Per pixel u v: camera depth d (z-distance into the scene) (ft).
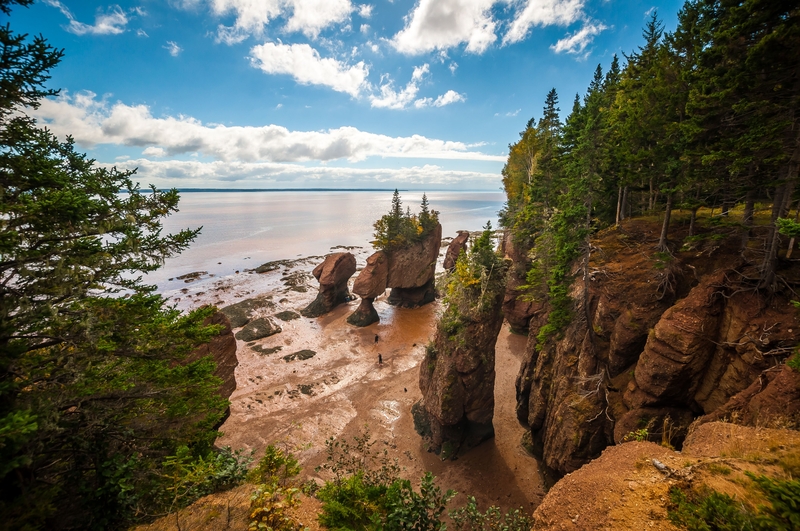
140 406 33.01
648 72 78.18
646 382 49.93
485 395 82.02
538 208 107.14
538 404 75.61
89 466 27.12
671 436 46.96
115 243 27.48
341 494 31.40
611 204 95.76
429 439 84.79
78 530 24.23
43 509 21.99
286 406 97.66
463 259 88.17
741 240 57.57
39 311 23.41
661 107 66.95
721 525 17.72
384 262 170.40
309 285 207.10
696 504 20.39
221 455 30.91
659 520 20.25
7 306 22.20
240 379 111.24
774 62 40.19
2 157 23.12
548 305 85.87
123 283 30.27
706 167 51.34
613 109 89.15
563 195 75.51
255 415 93.30
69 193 21.84
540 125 151.02
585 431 58.49
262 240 359.66
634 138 69.46
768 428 28.37
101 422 27.53
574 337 68.54
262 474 31.55
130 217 28.07
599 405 58.80
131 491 27.04
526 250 127.54
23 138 24.98
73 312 26.50
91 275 25.62
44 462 27.14
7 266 22.54
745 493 19.63
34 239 23.91
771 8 39.14
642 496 22.48
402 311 181.06
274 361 123.24
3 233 20.47
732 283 47.34
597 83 137.49
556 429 64.13
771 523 16.21
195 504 27.20
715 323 46.75
